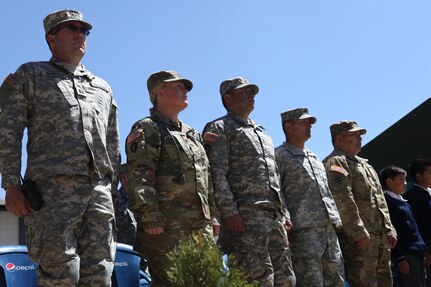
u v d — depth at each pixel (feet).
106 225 15.25
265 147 21.29
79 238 14.98
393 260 27.07
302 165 23.54
